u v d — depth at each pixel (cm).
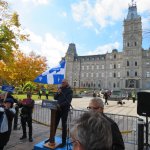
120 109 2758
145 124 744
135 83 10119
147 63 10062
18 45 2088
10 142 883
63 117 768
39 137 983
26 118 917
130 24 10400
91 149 141
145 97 650
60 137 908
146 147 697
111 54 11575
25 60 4569
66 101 761
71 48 13175
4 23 2011
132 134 1076
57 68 838
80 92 8262
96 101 475
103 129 147
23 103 920
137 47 10200
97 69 12044
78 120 155
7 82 4262
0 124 648
